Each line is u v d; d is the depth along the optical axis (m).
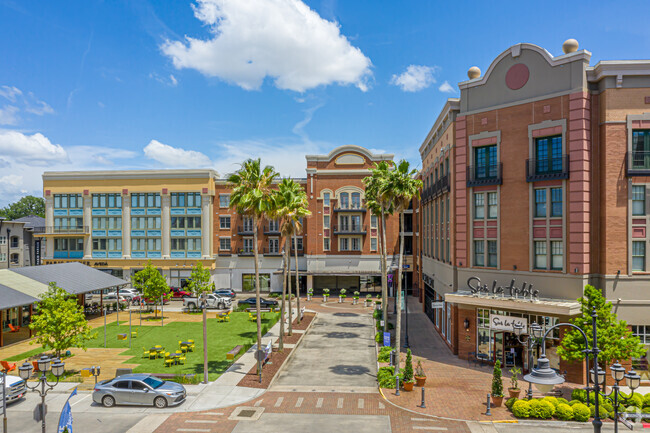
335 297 62.50
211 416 20.55
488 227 29.81
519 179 28.23
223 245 65.56
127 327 40.97
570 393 23.38
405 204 27.45
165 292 45.41
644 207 25.66
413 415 20.73
